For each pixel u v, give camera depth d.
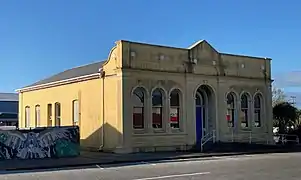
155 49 27.53
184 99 28.62
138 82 26.56
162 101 27.81
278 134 36.25
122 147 25.62
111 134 26.70
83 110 30.00
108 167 18.78
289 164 18.70
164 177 14.41
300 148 30.28
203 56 29.97
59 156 24.06
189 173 15.50
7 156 22.91
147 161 21.53
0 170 18.19
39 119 36.47
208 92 30.67
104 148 27.20
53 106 34.19
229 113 31.44
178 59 28.59
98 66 32.06
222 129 30.48
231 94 31.66
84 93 30.02
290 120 38.47
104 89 27.67
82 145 29.67
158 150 27.05
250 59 33.03
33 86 37.22
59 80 33.38
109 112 27.02
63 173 16.53
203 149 27.80
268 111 33.75
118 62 26.23
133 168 17.91
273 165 18.28
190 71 29.08
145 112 26.91
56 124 33.78
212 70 30.36
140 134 26.44
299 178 13.73
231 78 31.41
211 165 18.61
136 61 26.58
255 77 33.19
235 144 29.28
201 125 30.22
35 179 14.60
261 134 33.00
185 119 28.55
